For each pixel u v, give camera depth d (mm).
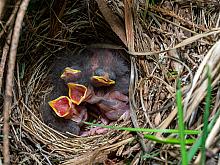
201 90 115
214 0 143
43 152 141
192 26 143
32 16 156
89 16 158
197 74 118
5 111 110
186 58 137
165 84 134
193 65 134
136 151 126
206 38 136
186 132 106
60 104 161
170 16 147
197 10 146
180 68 136
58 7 159
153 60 142
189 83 125
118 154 128
